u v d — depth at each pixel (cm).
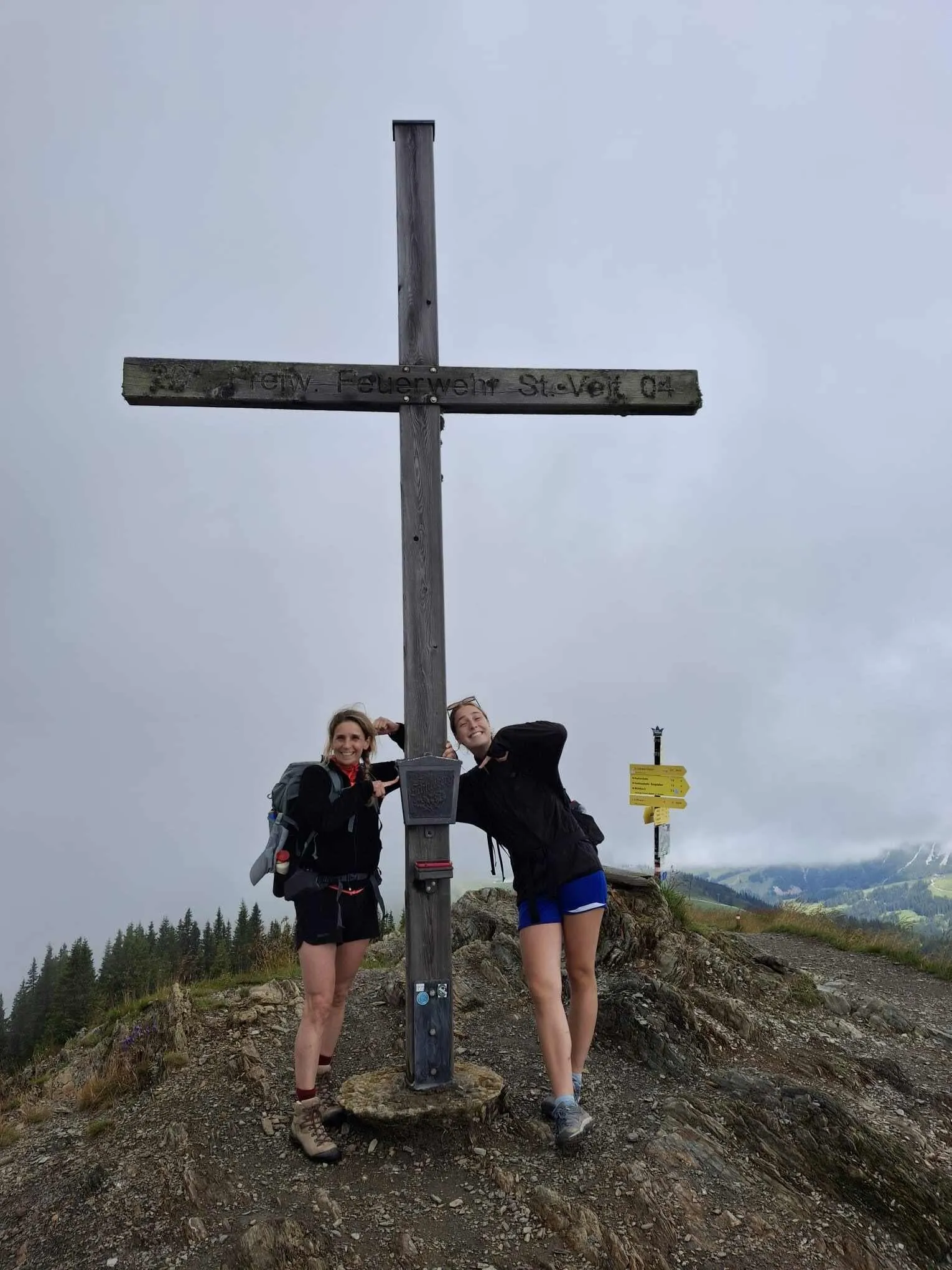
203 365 468
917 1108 499
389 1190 369
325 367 475
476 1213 355
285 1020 574
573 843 416
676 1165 387
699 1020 541
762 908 1437
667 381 496
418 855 434
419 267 489
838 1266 343
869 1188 396
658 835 1115
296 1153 399
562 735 424
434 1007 428
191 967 916
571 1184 373
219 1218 353
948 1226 383
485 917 750
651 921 691
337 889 406
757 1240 349
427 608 464
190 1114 446
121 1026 617
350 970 423
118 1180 389
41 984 3500
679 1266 331
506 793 423
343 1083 465
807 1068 521
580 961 416
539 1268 325
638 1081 478
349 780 414
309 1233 337
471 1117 404
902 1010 719
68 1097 526
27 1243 358
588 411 493
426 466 477
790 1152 414
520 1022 570
